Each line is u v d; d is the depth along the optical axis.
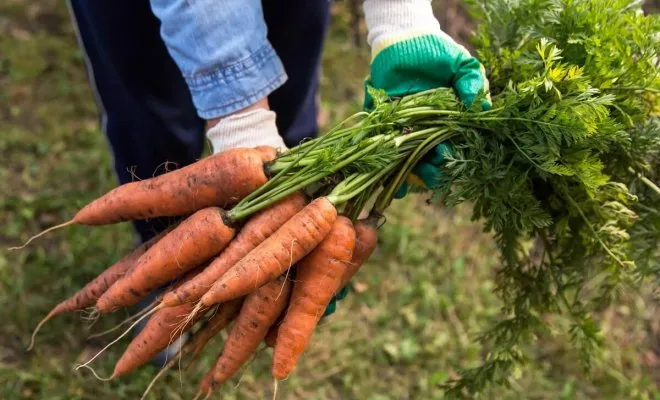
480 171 0.97
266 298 0.98
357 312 1.50
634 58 0.98
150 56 1.16
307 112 1.37
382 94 0.95
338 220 0.96
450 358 1.46
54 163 1.64
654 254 1.03
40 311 1.43
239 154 0.95
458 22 2.01
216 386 1.02
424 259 1.57
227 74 0.95
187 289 0.94
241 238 0.95
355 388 1.42
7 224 1.54
